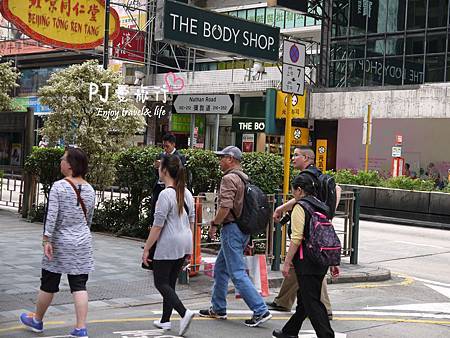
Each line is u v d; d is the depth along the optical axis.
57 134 32.47
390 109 60.94
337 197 14.52
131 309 15.22
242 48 22.59
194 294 16.97
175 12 20.64
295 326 12.49
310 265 11.50
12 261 19.92
